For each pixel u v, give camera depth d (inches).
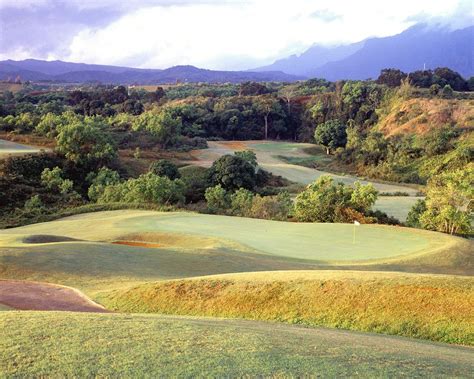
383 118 4778.5
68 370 346.6
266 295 708.7
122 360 363.9
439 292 646.5
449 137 3636.8
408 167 3545.8
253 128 5452.8
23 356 366.6
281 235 1416.1
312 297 685.9
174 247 1228.5
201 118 5167.3
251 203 2044.8
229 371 350.6
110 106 5620.1
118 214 1918.1
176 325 460.8
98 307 754.8
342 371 360.8
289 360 374.6
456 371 387.2
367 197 1774.1
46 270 936.3
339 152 4259.4
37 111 4488.2
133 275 935.7
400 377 358.9
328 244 1295.5
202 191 2783.0
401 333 603.5
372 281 697.0
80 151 2923.2
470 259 1132.5
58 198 2482.8
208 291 748.0
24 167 2691.9
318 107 5487.2
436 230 1631.4
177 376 340.8
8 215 2181.3
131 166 3223.4
